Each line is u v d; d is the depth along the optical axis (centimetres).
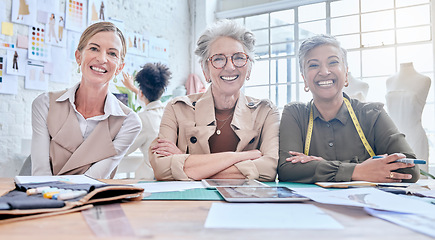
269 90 573
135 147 310
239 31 167
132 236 46
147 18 531
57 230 50
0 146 362
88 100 173
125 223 54
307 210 63
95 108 177
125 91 484
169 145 155
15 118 375
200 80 595
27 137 384
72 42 426
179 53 589
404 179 133
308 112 171
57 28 411
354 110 166
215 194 88
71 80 426
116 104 180
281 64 565
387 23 486
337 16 521
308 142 165
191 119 169
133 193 77
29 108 387
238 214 60
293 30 556
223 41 166
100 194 73
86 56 167
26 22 384
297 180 138
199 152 164
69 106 172
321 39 162
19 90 379
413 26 467
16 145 375
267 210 63
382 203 68
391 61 480
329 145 162
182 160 140
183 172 137
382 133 158
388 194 80
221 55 165
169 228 51
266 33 580
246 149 168
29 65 386
